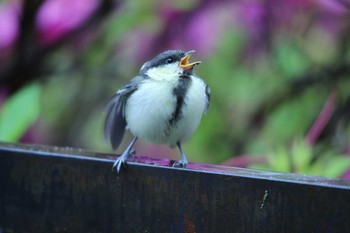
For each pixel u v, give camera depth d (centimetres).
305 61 341
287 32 335
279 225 307
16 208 311
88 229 310
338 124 336
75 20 333
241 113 342
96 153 312
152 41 332
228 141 342
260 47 336
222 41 333
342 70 341
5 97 332
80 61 340
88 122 345
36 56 333
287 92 341
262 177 307
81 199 310
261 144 340
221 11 330
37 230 311
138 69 335
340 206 306
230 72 340
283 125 339
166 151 340
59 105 344
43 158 310
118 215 309
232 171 309
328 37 337
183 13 331
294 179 307
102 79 343
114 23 334
